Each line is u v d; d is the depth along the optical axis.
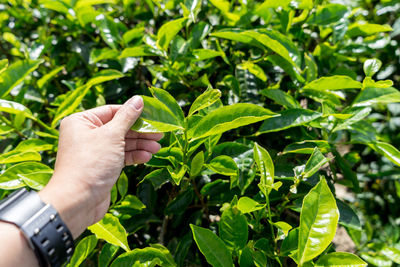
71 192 0.97
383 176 2.10
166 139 1.32
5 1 2.49
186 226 1.46
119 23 1.86
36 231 0.87
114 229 1.12
